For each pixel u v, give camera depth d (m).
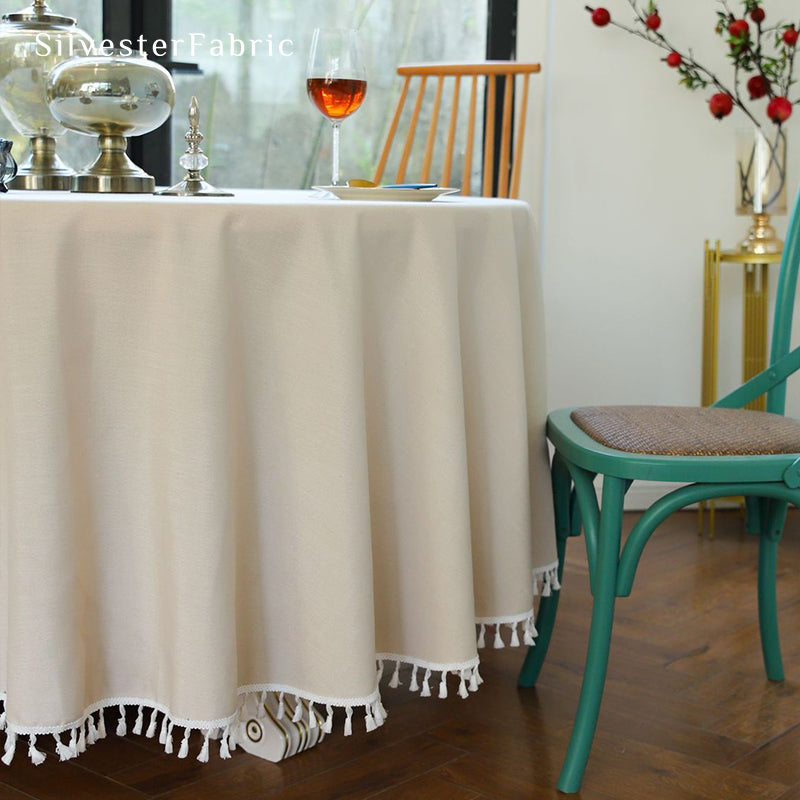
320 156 3.15
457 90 2.77
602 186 3.05
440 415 1.46
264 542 1.44
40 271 1.30
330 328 1.37
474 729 1.72
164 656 1.40
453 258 1.46
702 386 2.92
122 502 1.39
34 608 1.34
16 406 1.31
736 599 2.37
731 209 3.08
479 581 1.61
